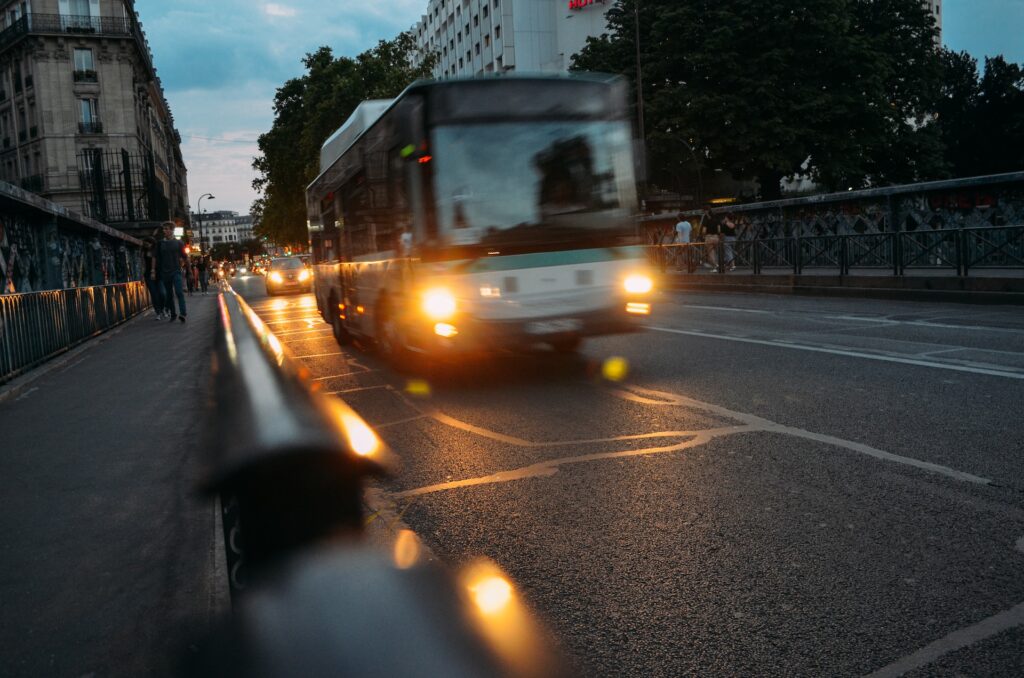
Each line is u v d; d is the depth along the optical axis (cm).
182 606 261
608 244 809
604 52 4225
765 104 3569
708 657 254
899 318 1194
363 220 988
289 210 6278
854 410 596
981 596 288
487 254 768
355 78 4931
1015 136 5734
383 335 947
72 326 1227
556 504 415
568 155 800
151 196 3256
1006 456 462
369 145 937
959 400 612
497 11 7369
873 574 311
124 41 5362
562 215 793
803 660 250
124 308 1870
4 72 5553
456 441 568
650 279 828
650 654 257
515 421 624
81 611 260
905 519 369
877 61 3653
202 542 322
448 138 762
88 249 1911
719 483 435
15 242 1249
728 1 3678
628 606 293
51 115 5191
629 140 832
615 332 818
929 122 4322
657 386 738
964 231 1434
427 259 760
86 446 512
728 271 2175
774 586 304
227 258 17875
